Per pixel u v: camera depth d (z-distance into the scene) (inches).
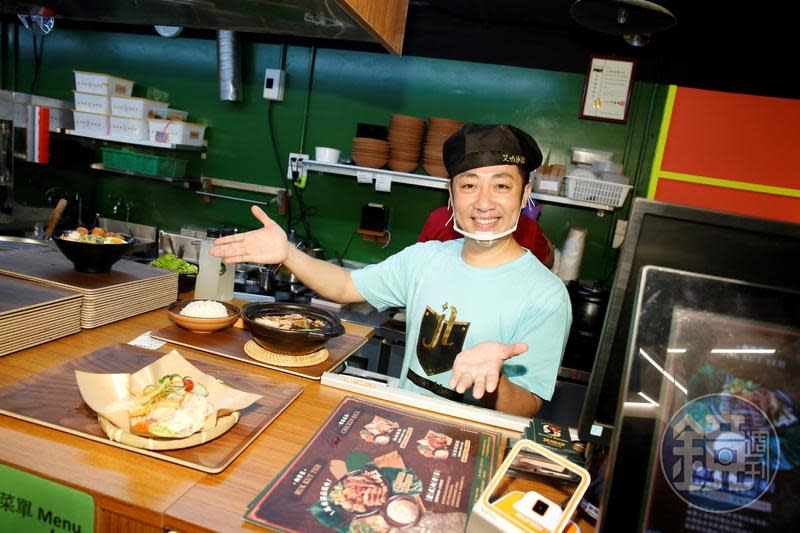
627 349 27.1
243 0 64.7
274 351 60.4
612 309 31.7
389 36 71.5
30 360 51.3
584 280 144.8
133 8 77.2
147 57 172.7
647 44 133.6
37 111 156.3
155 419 39.8
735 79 130.0
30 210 164.9
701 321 26.5
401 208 155.7
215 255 63.3
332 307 130.6
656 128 137.2
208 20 78.0
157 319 69.4
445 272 65.9
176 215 175.5
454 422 49.3
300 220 163.5
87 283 64.3
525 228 108.0
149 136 159.5
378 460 40.5
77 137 174.1
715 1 117.5
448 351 62.4
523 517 30.1
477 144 57.9
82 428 39.6
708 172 135.4
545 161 144.9
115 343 58.6
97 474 35.1
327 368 58.9
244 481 36.7
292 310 67.3
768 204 133.0
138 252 158.4
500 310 61.1
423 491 37.3
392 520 33.9
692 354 26.5
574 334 120.3
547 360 59.3
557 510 30.5
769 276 27.8
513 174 58.9
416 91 151.4
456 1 135.1
